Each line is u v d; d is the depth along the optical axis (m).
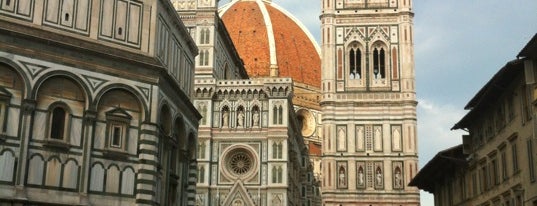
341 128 105.19
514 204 47.97
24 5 39.62
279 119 95.56
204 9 101.69
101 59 41.56
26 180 37.47
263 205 92.75
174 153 49.75
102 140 40.72
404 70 106.19
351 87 106.75
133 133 42.03
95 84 41.03
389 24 109.31
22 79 38.31
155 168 42.38
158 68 43.69
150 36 44.28
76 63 40.47
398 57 107.50
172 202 49.22
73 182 39.12
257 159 94.69
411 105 104.69
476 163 58.41
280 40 184.62
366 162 103.31
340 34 109.81
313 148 161.25
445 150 61.84
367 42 108.75
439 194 72.69
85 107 40.41
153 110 42.94
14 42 38.41
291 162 102.31
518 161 47.25
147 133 42.28
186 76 55.12
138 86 42.72
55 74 39.56
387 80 106.44
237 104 97.38
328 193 102.19
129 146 41.69
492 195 53.66
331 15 110.19
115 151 40.94
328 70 107.81
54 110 39.38
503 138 50.91
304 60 184.25
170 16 49.16
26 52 38.72
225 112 97.56
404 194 101.12
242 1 197.38
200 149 95.19
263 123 96.25
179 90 48.62
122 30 43.25
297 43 188.38
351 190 102.25
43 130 38.62
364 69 107.44
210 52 100.50
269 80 96.94
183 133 51.44
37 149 38.22
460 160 60.94
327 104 106.25
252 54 178.25
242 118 96.69
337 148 104.31
